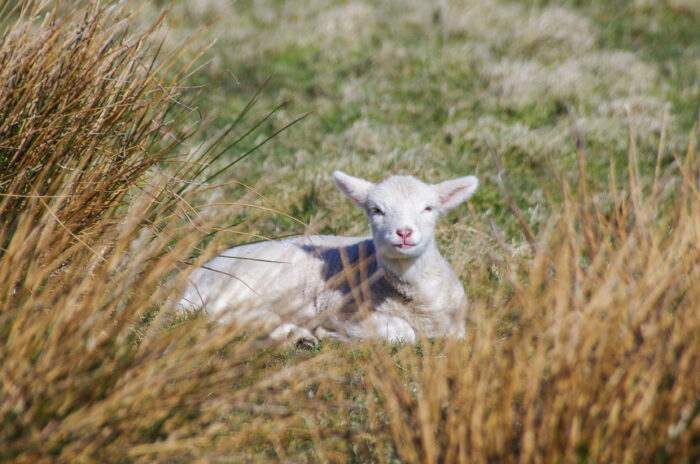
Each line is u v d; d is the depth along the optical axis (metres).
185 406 5.23
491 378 5.17
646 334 4.93
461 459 4.62
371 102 15.90
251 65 17.70
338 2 21.84
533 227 10.70
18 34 6.74
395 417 5.36
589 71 17.08
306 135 14.38
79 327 5.29
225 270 9.45
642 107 15.05
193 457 5.18
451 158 13.32
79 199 6.48
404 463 5.30
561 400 4.59
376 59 17.72
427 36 19.22
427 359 5.85
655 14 21.05
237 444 5.39
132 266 5.95
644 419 4.62
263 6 21.78
